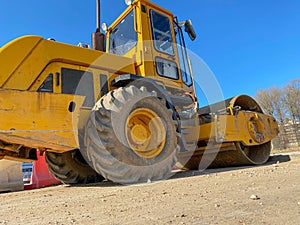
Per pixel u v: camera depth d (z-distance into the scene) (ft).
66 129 9.37
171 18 16.25
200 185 7.82
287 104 92.48
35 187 16.21
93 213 4.99
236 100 17.15
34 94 9.02
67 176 13.15
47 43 10.68
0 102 8.49
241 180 8.29
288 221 3.68
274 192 5.83
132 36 14.67
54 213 5.27
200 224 3.77
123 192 7.52
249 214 4.16
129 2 15.03
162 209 4.89
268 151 18.25
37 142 8.90
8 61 9.69
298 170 9.91
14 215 5.37
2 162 13.94
